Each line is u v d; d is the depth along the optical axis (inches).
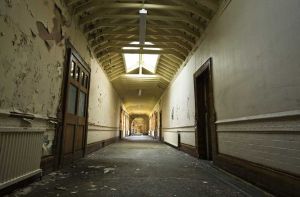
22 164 97.8
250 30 115.3
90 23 203.6
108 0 175.0
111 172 140.9
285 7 86.5
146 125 1342.3
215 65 171.2
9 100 91.6
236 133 132.7
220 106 158.9
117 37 243.1
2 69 86.4
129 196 90.0
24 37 102.3
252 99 111.8
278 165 90.9
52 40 134.8
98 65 282.8
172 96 386.6
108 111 382.9
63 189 98.4
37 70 116.2
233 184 110.3
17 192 91.8
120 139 631.2
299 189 76.9
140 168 157.6
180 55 282.2
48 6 128.3
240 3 128.0
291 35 82.9
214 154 169.2
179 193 95.3
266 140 100.0
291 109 82.1
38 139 113.8
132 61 360.2
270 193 94.5
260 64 104.8
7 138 86.0
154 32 228.8
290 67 83.2
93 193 93.2
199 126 222.2
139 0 176.1
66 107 156.8
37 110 117.2
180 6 179.5
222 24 157.2
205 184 111.7
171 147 372.5
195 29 217.2
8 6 89.3
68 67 160.1
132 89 501.4
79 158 201.9
